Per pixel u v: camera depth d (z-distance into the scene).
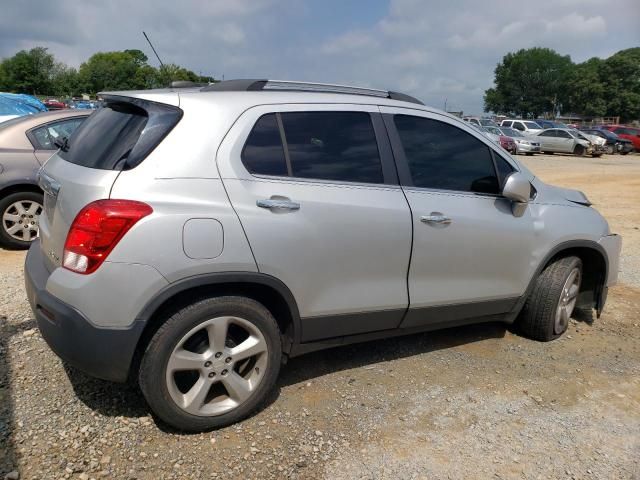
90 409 3.13
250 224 2.90
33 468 2.64
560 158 28.81
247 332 3.06
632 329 4.89
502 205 4.00
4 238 6.12
